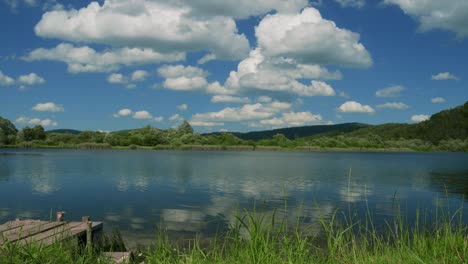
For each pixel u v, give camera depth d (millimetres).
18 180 51344
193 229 20891
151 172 66125
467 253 6316
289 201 33344
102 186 44938
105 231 20672
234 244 7238
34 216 26031
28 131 194875
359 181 53625
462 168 85875
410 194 39281
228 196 36750
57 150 182250
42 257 7926
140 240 18453
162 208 28984
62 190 40906
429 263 6039
